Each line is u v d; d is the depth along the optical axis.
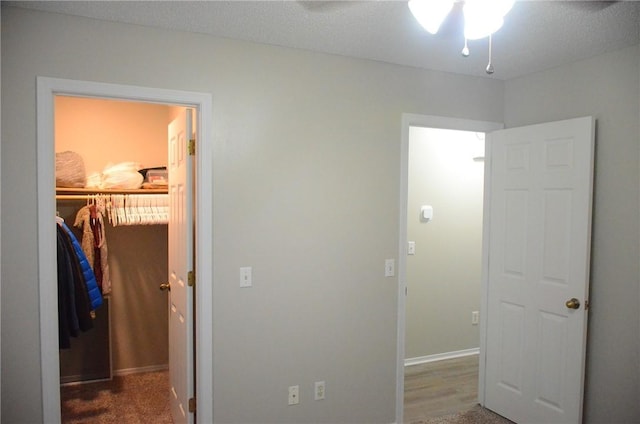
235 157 2.37
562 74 2.73
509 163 2.96
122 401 3.12
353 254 2.69
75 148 3.39
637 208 2.33
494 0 1.44
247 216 2.41
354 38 2.33
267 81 2.43
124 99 2.16
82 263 2.86
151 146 3.62
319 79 2.56
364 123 2.70
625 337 2.38
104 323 3.48
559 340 2.62
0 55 1.88
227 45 2.33
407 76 2.81
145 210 3.36
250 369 2.44
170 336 2.94
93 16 2.04
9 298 1.96
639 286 2.32
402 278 2.84
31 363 2.01
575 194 2.54
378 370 2.79
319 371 2.62
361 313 2.72
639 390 2.32
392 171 2.79
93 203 3.27
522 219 2.86
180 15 2.04
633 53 2.35
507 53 2.52
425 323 4.02
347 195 2.66
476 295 4.24
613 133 2.44
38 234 1.99
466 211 4.18
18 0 1.87
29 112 1.96
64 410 2.98
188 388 2.42
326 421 2.65
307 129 2.54
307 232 2.56
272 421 2.50
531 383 2.79
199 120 2.29
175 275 2.75
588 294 2.53
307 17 2.06
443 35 2.27
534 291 2.77
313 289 2.59
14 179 1.95
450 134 4.07
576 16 1.99
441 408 3.14
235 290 2.39
